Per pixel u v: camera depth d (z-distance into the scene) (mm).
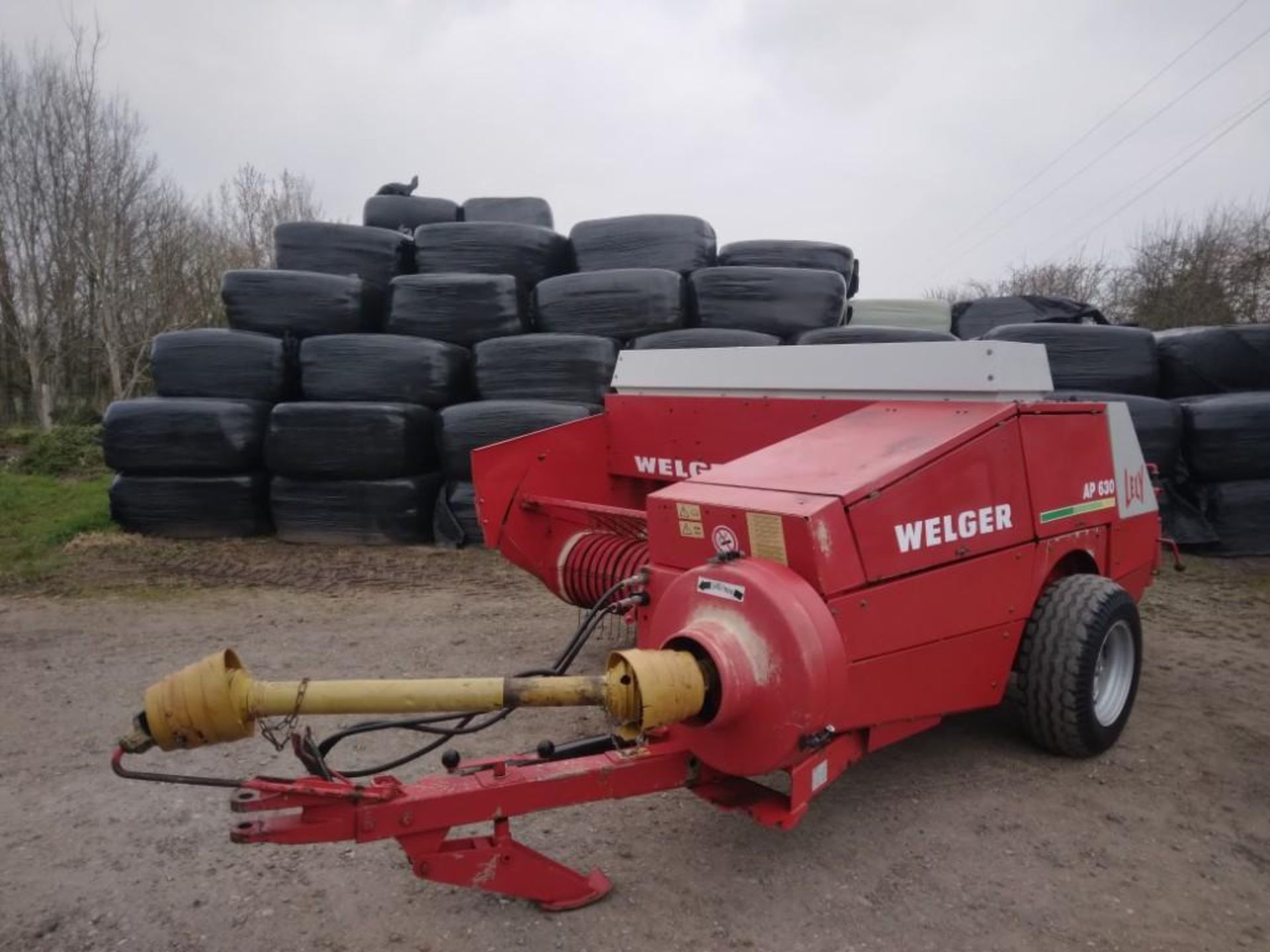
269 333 9633
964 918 3162
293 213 32625
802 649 2979
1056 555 4230
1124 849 3613
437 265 9914
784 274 9062
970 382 4016
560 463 5812
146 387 26703
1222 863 3525
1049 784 4129
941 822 3795
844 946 2998
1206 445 8609
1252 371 8766
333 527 9125
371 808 2691
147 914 3145
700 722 3055
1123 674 4449
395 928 3068
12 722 4852
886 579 3393
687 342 8742
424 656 5945
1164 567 8445
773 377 4887
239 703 2568
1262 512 8656
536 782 2943
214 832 3693
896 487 3424
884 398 4375
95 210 24812
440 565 8477
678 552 3666
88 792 4043
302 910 3168
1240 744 4609
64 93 24484
